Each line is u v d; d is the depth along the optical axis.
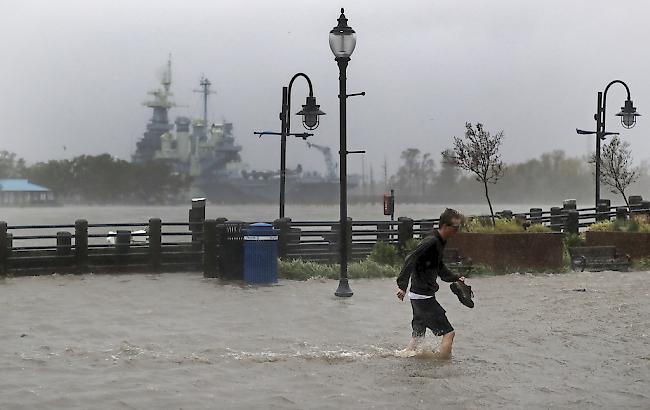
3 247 29.05
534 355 15.36
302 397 12.07
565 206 44.22
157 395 12.11
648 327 18.66
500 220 33.72
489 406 11.61
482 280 29.12
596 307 22.03
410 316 20.53
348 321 19.66
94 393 12.17
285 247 32.62
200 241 31.80
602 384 13.04
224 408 11.43
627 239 36.16
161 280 28.53
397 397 12.08
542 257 32.12
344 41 25.33
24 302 22.70
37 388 12.45
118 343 16.50
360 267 30.53
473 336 17.47
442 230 15.09
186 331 18.06
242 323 19.27
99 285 26.89
